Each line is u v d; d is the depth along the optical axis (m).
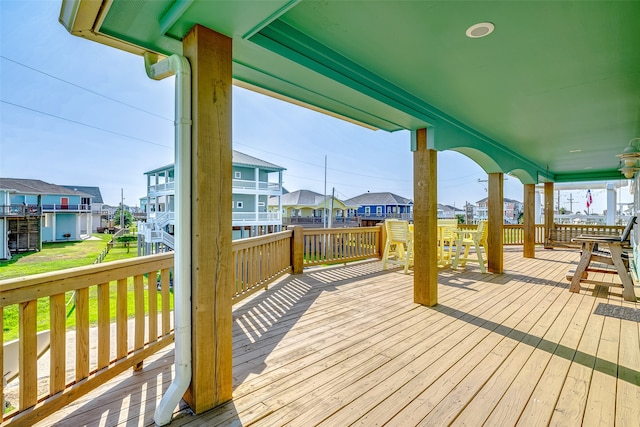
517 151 6.37
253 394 1.96
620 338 2.85
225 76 1.85
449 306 3.80
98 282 1.84
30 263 10.17
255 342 2.75
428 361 2.40
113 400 1.87
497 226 5.79
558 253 8.91
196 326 1.76
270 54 2.07
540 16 1.97
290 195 33.09
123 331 2.03
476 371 2.25
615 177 9.02
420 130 3.89
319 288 4.61
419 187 3.89
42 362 2.41
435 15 1.97
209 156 1.79
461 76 2.90
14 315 4.61
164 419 1.67
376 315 3.46
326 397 1.92
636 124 4.46
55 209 24.25
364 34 2.21
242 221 17.09
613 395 1.95
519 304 3.90
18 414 1.46
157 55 2.11
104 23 1.77
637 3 1.83
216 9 1.59
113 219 44.25
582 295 4.33
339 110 3.34
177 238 1.77
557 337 2.87
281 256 5.11
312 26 2.12
